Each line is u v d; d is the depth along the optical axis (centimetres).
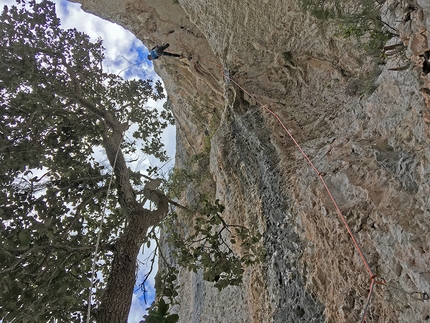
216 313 939
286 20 785
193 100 1292
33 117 598
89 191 650
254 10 823
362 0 528
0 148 551
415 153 425
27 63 573
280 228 669
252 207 798
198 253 643
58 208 610
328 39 731
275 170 725
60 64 642
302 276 575
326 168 582
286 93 857
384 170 462
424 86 382
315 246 557
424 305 340
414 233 366
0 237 501
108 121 650
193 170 1264
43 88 604
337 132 658
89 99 716
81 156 680
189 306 1187
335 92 746
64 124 643
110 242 605
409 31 397
